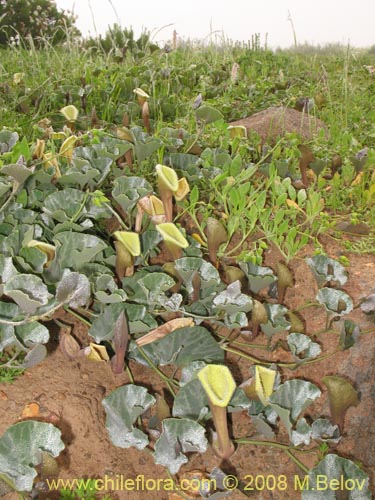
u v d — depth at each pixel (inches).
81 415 16.5
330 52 77.7
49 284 18.6
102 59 54.7
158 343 18.0
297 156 28.7
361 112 38.6
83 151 24.2
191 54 59.6
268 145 29.9
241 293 19.1
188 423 15.4
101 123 35.0
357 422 17.4
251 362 19.2
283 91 44.6
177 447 15.2
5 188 19.1
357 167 26.5
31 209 22.0
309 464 16.8
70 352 17.6
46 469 14.1
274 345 19.5
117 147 24.4
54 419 16.1
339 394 16.1
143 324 17.4
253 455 17.2
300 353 18.5
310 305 19.9
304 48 79.7
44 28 90.4
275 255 22.3
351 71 55.2
